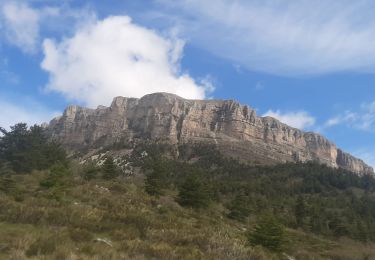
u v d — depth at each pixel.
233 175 176.88
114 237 17.33
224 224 35.72
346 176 190.00
